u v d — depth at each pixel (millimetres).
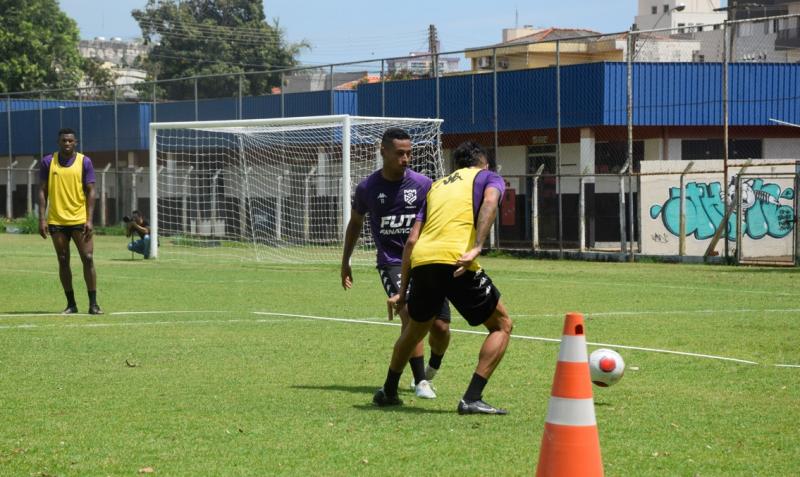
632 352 20000
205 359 19047
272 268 46219
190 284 37031
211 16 145000
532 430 12805
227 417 13633
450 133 61906
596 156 60719
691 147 60344
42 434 12609
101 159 84562
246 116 70750
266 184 66375
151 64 146625
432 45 121125
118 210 81875
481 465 11031
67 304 27438
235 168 69625
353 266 47656
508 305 29484
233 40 141000
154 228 52844
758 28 86812
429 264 13914
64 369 17781
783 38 79062
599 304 29844
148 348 20469
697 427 13102
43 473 10797
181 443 12109
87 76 154750
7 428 12953
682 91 56812
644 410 14219
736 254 48531
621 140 60000
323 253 55500
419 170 53094
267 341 21594
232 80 94625
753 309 28406
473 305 13969
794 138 60750
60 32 134250
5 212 93500
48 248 60469
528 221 63938
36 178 88375
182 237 66188
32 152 87375
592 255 52844
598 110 55875
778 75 57844
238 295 32719
